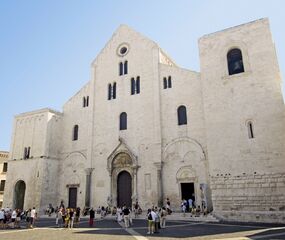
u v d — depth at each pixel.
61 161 43.06
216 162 28.19
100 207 37.81
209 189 30.84
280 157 25.22
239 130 27.77
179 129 34.81
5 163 61.09
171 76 37.44
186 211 31.73
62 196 41.38
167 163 34.53
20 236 19.38
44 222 31.11
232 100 28.88
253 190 25.77
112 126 40.34
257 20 29.55
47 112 42.62
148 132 36.97
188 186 32.88
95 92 43.59
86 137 41.97
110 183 37.88
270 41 28.33
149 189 34.75
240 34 30.19
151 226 19.55
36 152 41.62
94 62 45.09
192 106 34.72
